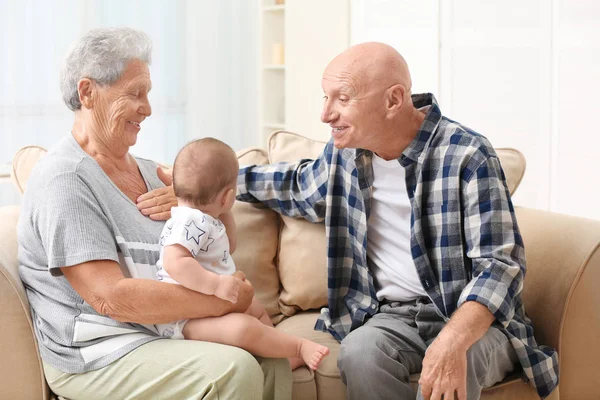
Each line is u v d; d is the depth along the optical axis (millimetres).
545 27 3736
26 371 1868
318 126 5332
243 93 5535
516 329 1978
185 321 1867
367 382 1898
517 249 1918
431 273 2025
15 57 4754
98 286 1771
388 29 4750
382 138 2018
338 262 2203
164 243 1862
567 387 2111
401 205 2084
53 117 4879
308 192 2234
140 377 1776
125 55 1933
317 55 5203
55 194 1817
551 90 3740
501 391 2008
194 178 1896
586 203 3602
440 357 1767
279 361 1908
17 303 1857
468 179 1961
